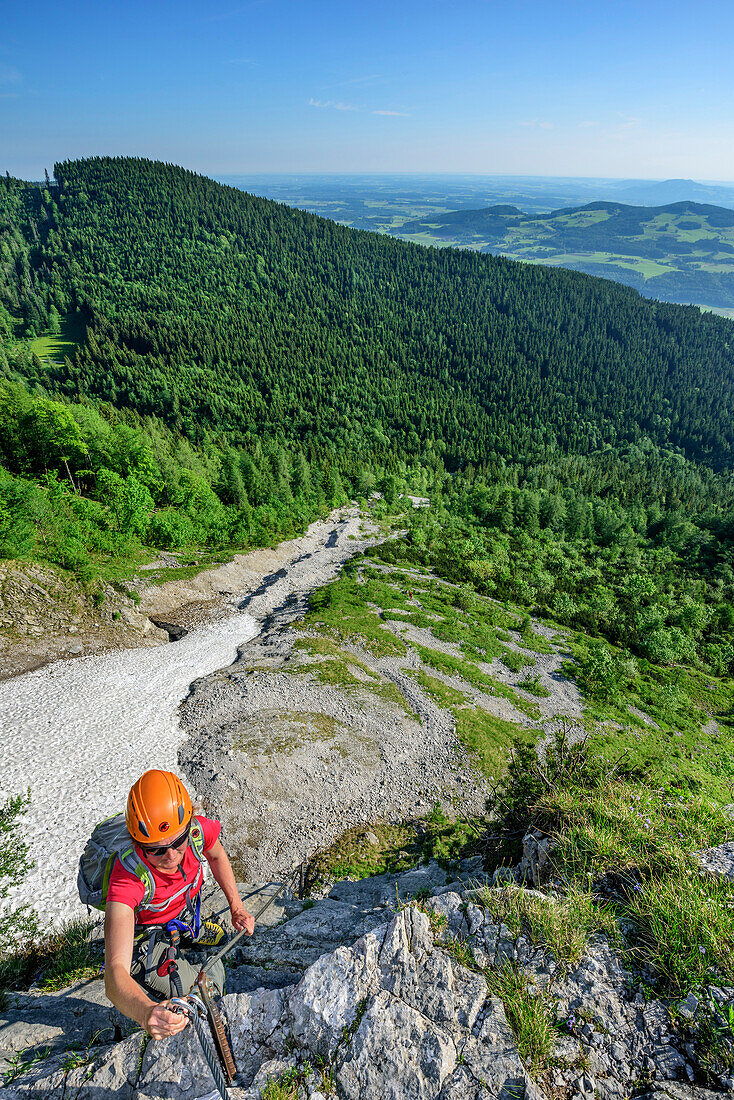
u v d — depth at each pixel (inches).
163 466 3198.8
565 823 248.1
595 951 163.0
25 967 301.0
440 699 1223.5
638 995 148.3
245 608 1871.3
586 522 5177.2
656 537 5546.3
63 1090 133.2
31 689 1125.7
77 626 1416.1
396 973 157.2
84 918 552.7
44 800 780.6
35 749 909.8
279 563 2610.7
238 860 701.9
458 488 7239.2
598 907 181.8
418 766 951.6
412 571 2568.9
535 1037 135.5
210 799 801.6
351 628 1555.1
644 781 291.9
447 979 154.7
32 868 632.4
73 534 1710.1
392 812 818.8
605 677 1631.4
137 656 1375.5
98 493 2620.6
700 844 215.3
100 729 996.6
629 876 194.9
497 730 1130.7
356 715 1083.3
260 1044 142.9
